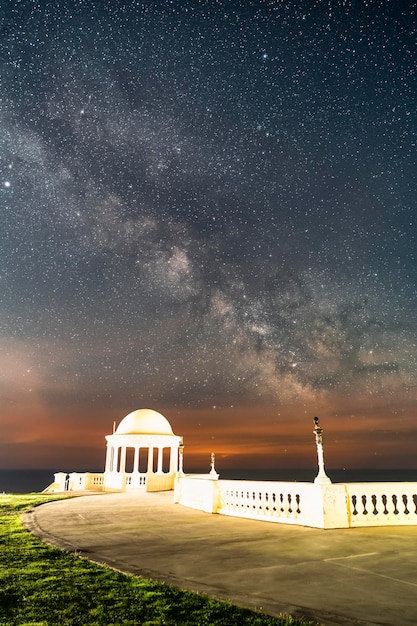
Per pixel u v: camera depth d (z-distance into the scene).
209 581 6.62
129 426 31.59
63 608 5.55
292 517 12.19
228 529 11.46
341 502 11.48
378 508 11.68
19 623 5.11
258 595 5.95
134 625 5.01
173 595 5.98
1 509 16.95
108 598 5.89
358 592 6.01
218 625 4.96
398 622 4.98
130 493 25.75
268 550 8.74
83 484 30.84
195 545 9.39
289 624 4.93
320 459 11.97
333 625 4.91
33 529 11.84
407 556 8.02
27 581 6.70
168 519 13.53
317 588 6.20
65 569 7.39
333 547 8.91
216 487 15.16
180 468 19.42
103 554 8.57
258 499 13.47
